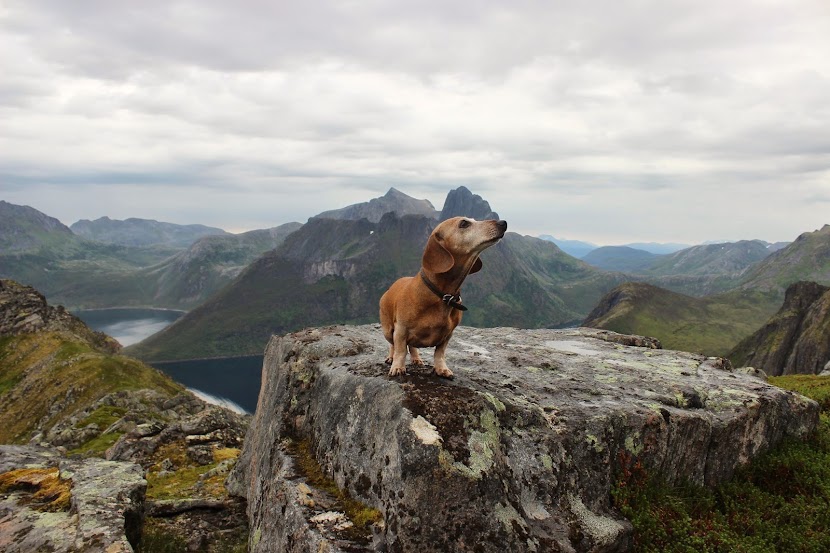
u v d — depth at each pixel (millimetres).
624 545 1182
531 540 1084
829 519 1337
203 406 6852
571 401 1427
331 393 1474
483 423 1182
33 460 1796
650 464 1366
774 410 1649
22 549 1257
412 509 1051
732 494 1442
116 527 1323
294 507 1233
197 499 1828
